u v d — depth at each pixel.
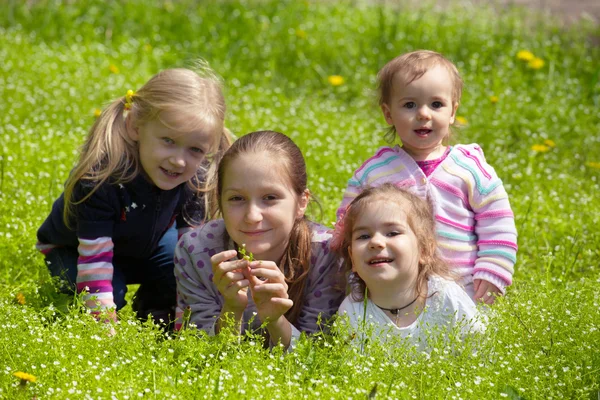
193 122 4.81
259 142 4.57
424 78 5.13
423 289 4.58
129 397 3.61
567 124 8.30
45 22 11.20
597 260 5.82
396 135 5.74
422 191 5.12
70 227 5.12
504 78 9.27
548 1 13.24
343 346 4.14
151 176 4.95
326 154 7.29
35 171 6.75
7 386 3.72
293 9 11.73
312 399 3.66
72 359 3.94
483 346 4.21
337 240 4.75
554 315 4.41
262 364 3.98
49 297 4.93
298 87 9.73
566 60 9.74
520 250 6.05
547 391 3.88
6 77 9.12
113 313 4.64
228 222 4.56
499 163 7.48
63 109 8.42
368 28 11.00
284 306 4.34
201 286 4.80
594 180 7.23
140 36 11.04
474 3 12.92
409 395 3.73
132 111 4.96
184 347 4.08
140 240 5.23
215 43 10.52
